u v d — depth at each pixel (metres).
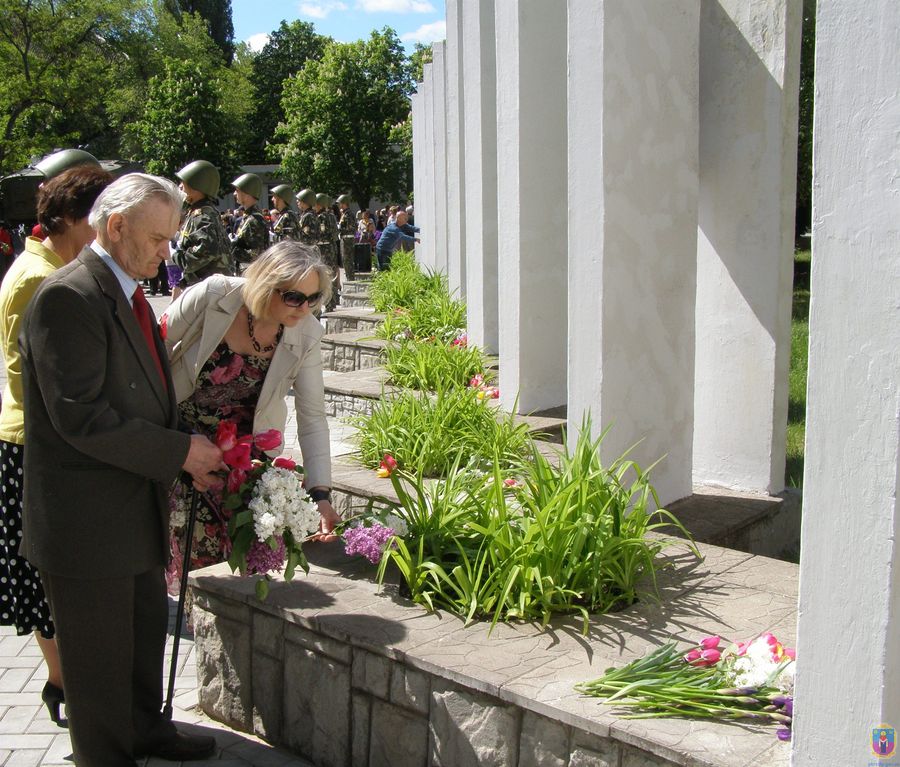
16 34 33.16
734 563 3.48
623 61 3.92
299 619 2.97
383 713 2.78
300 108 37.16
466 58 7.58
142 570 2.62
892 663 1.90
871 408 1.84
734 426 4.91
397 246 18.52
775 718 2.27
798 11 4.45
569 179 4.03
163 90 36.75
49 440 2.48
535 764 2.42
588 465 3.40
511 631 2.86
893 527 1.83
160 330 3.03
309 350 3.32
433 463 5.00
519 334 5.98
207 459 2.67
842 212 1.83
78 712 2.63
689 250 4.43
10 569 2.97
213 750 3.03
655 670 2.48
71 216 3.02
